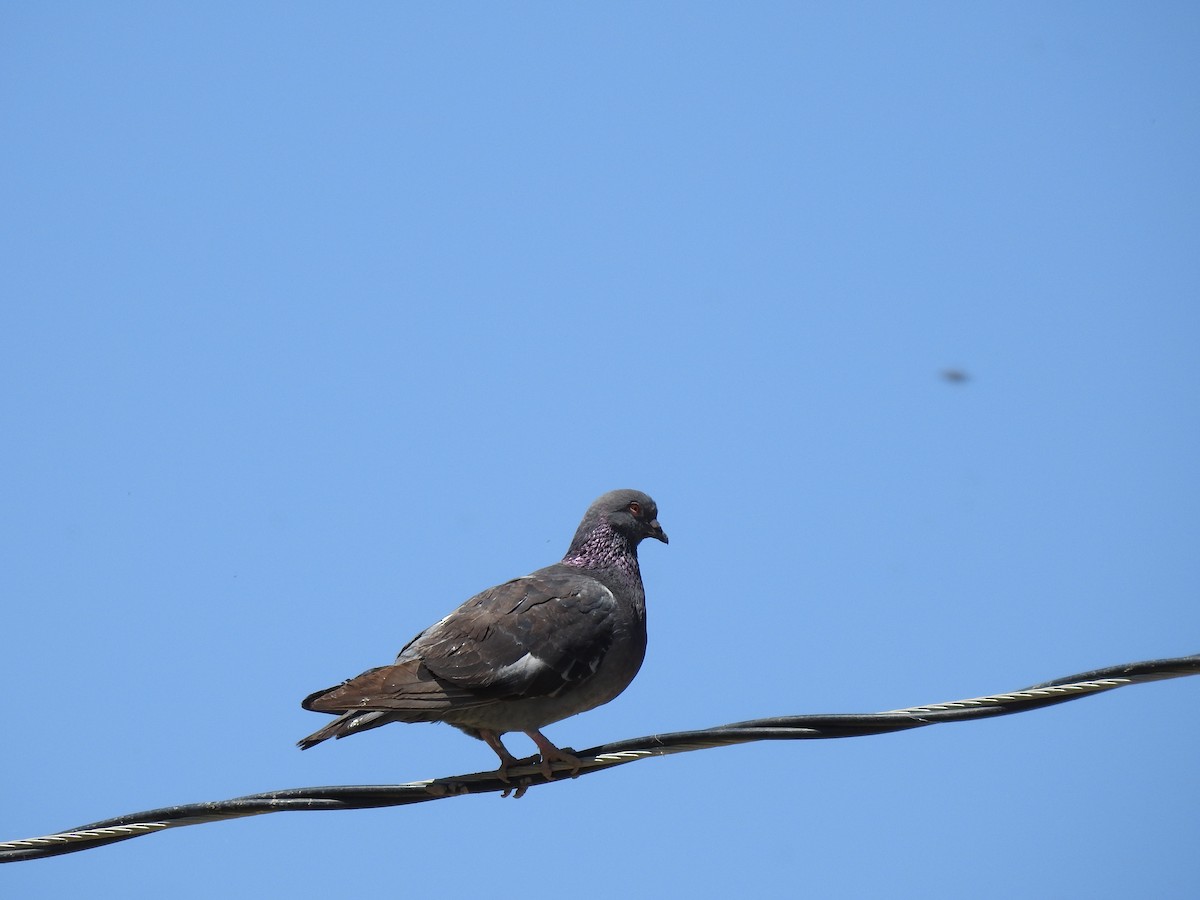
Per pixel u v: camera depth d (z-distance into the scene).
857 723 11.15
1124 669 11.03
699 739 11.66
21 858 11.05
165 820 11.17
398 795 11.59
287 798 11.26
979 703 11.17
